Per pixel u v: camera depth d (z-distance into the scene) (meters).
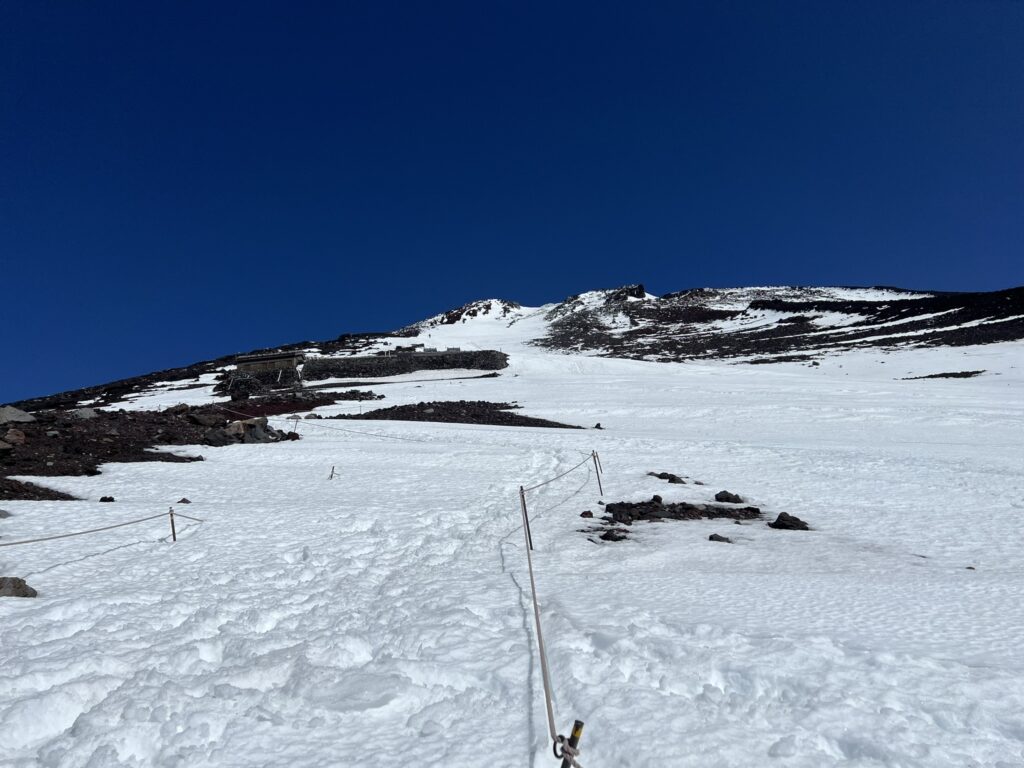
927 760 4.53
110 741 4.92
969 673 5.81
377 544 12.80
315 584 9.93
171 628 8.00
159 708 5.39
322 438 31.70
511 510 16.83
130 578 10.23
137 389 81.44
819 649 6.39
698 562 11.70
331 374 77.38
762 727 5.01
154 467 21.91
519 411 44.47
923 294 142.25
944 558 12.25
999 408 38.12
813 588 9.42
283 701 5.62
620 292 176.62
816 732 4.88
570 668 6.02
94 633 7.54
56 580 10.07
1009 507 16.30
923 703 5.26
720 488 19.39
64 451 22.73
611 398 50.16
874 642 6.76
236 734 5.02
